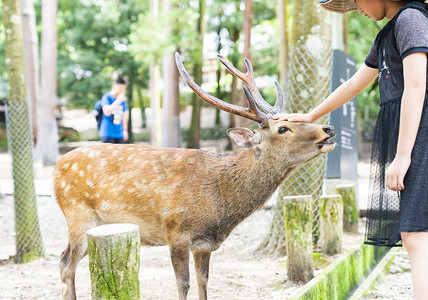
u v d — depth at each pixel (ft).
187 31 54.49
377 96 57.41
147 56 51.52
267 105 10.48
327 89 15.37
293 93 15.34
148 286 12.45
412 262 6.47
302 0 15.03
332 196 13.85
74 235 10.24
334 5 9.02
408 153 6.37
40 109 52.60
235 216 9.75
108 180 10.05
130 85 80.84
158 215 9.68
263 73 66.08
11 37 16.88
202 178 9.66
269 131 9.73
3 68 80.64
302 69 15.14
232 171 9.72
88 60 76.23
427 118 6.44
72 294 10.19
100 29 77.05
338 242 13.87
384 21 44.32
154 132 61.05
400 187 6.44
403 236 6.58
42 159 49.90
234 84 72.74
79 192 10.27
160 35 51.44
